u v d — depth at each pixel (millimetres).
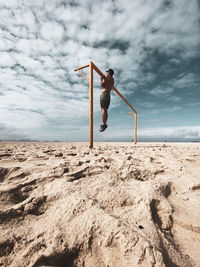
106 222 949
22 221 1066
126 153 4055
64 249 820
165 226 1108
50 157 3207
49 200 1274
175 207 1322
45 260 766
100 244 854
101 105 5688
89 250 840
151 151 4871
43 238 890
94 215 1008
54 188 1471
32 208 1173
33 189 1508
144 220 1083
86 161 2541
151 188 1490
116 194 1349
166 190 1622
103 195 1338
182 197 1521
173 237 1029
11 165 2213
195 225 1093
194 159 3211
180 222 1140
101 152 4301
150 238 897
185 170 2301
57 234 895
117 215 1132
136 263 733
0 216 1070
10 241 874
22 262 757
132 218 1098
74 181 1566
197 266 812
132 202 1294
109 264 766
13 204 1288
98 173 1945
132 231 892
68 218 1019
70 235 897
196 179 1850
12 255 810
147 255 752
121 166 2207
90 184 1522
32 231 963
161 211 1240
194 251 913
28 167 2068
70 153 3852
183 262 811
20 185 1536
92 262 794
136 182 1694
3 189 1433
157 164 2734
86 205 1113
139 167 2271
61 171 1875
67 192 1350
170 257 818
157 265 708
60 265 790
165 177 1980
